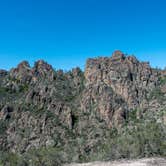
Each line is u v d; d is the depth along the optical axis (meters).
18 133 188.50
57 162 165.25
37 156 168.75
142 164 146.88
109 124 195.75
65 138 186.50
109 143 176.00
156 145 166.50
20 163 161.88
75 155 170.75
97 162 161.00
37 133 188.12
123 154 164.25
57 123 195.62
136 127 187.75
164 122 189.12
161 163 148.25
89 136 187.25
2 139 184.88
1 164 159.75
